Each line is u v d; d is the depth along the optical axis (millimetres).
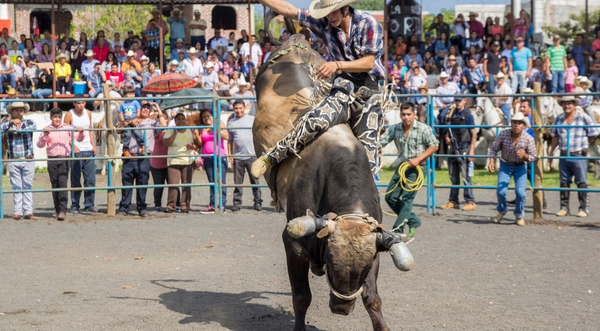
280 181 5914
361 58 5863
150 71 21000
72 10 37000
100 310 6844
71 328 6266
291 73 6414
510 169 11766
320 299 7414
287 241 5660
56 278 8164
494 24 25141
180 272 8445
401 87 21203
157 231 11328
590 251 9562
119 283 7922
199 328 6285
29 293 7492
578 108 12734
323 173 5488
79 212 13445
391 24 26453
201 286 7777
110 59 21109
